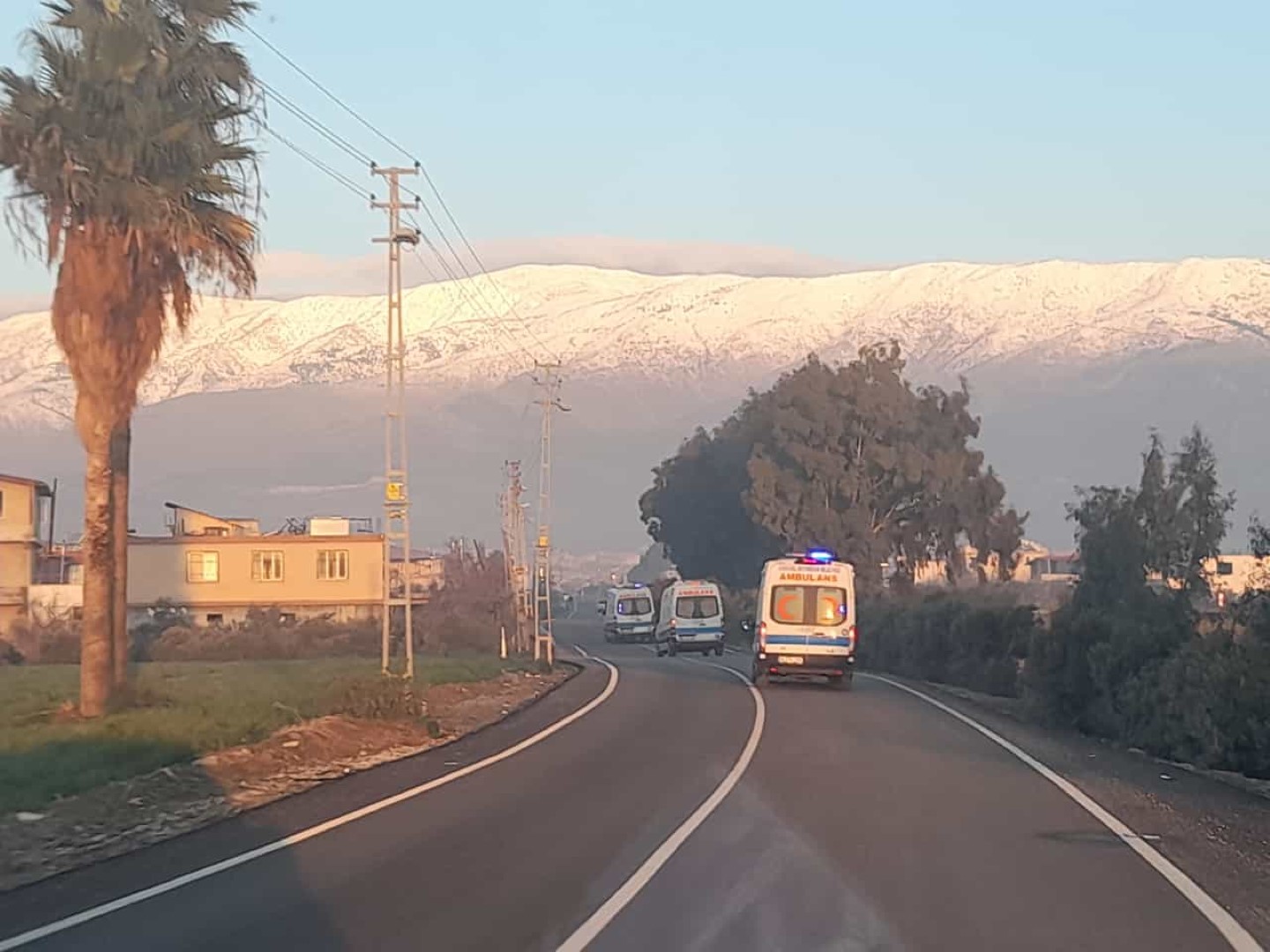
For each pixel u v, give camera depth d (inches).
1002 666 1493.6
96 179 839.1
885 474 3070.9
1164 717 906.1
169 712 858.8
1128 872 461.4
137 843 518.0
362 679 981.2
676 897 412.2
